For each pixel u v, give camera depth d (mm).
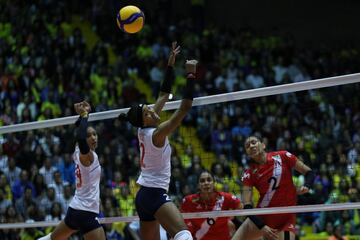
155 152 20031
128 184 39000
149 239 20453
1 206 37500
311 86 22719
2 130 27172
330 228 41719
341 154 42156
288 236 23516
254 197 36906
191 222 24781
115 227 37906
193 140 48750
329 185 40125
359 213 41906
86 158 21891
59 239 22625
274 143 47031
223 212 23188
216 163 39469
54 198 36344
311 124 49844
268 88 23156
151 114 20562
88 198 22172
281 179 23422
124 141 44969
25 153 40781
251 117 49281
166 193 20234
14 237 36469
